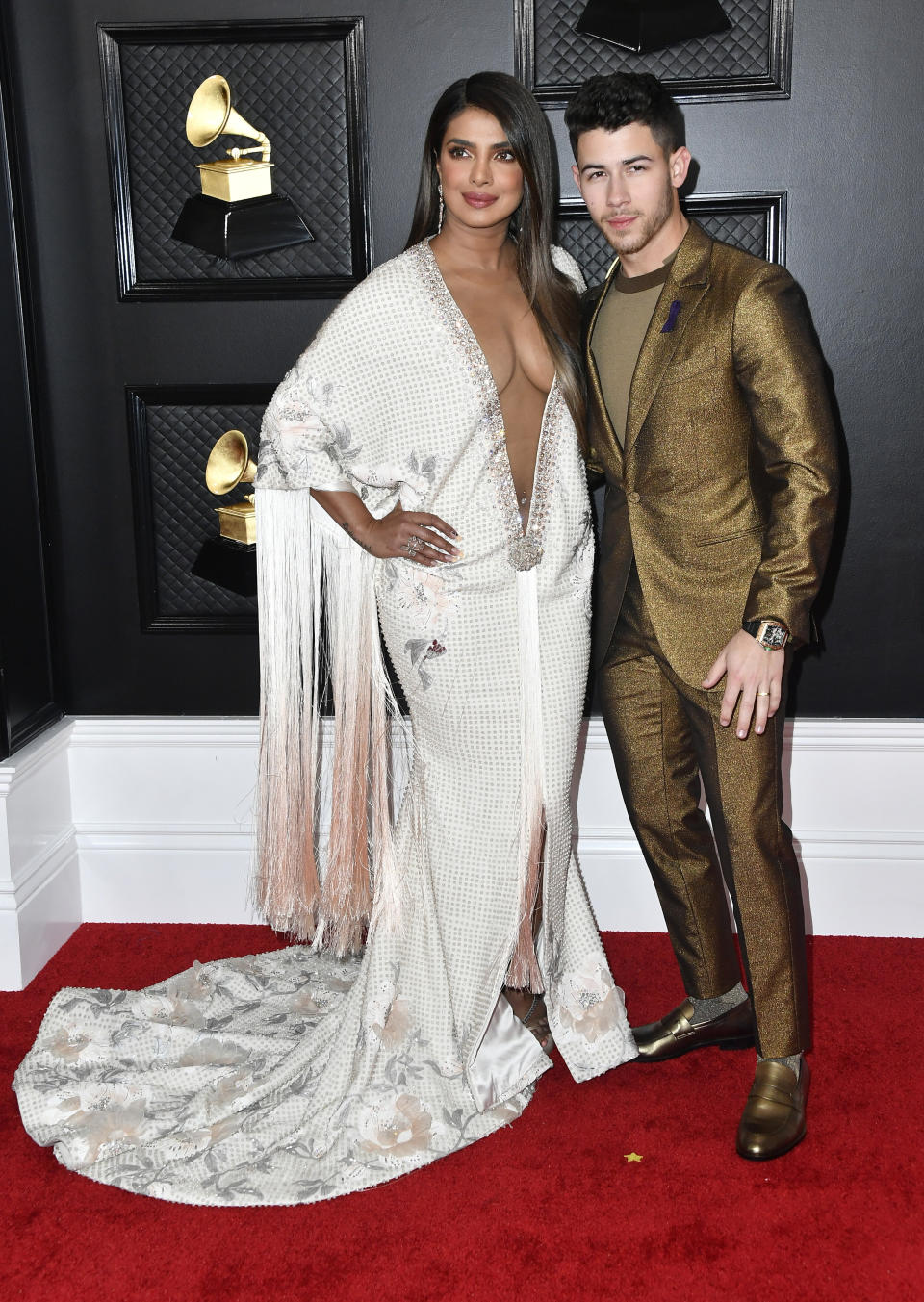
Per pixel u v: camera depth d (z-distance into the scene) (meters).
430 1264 2.03
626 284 2.21
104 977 2.89
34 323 2.91
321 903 2.54
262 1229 2.13
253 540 2.93
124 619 3.06
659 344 2.12
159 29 2.71
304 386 2.20
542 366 2.24
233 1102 2.40
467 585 2.24
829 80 2.67
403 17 2.71
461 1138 2.32
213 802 3.08
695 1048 2.61
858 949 2.95
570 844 2.46
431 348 2.17
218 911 3.12
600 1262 2.03
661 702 2.41
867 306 2.76
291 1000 2.75
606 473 2.30
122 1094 2.45
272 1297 1.97
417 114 2.75
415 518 2.19
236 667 3.07
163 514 3.00
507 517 2.22
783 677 2.14
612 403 2.24
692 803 2.49
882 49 2.64
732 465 2.15
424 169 2.23
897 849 2.96
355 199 2.78
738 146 2.71
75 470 3.00
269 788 2.53
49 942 2.97
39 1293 1.99
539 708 2.30
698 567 2.21
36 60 2.78
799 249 2.76
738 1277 1.99
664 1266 2.01
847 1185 2.18
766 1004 2.29
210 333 2.89
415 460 2.22
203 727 3.05
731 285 2.07
